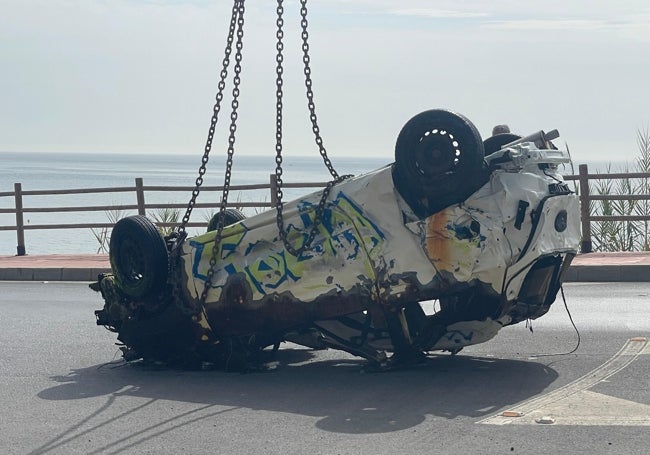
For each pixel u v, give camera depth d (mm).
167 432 7574
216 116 10047
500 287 8852
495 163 8977
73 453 7086
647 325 11766
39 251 27266
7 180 135625
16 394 9117
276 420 7812
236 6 9711
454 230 8836
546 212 8961
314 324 9742
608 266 16094
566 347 10523
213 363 10141
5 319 13906
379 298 9102
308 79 9492
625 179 18344
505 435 7109
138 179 20734
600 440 6906
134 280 10164
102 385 9492
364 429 7434
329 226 9352
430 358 10172
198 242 9992
